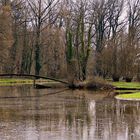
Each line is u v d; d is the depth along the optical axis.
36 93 59.69
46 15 99.25
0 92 62.00
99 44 98.38
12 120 32.09
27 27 104.88
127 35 86.94
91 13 95.94
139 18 100.12
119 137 25.75
